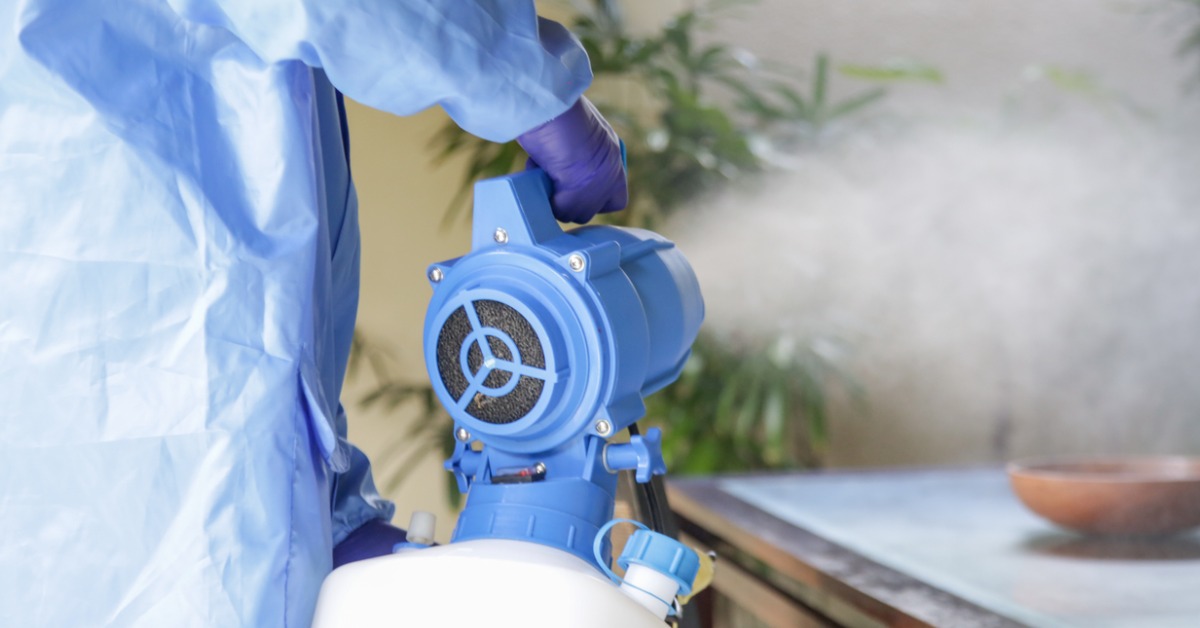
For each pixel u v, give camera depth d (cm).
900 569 201
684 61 623
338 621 148
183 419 156
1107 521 215
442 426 612
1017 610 180
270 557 157
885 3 702
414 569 148
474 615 145
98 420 156
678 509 281
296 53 151
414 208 638
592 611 144
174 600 155
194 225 157
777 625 215
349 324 185
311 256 161
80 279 156
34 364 155
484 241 162
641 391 171
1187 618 175
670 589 151
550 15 654
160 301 156
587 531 157
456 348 160
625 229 176
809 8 702
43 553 155
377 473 630
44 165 155
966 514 242
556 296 157
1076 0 690
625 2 690
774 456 569
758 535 226
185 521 155
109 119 155
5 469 155
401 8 148
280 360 158
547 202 165
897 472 319
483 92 152
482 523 159
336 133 177
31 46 153
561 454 161
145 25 157
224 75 159
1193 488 212
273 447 157
